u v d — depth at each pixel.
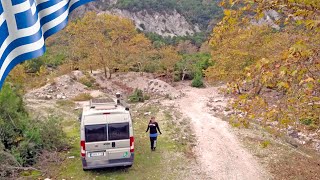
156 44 73.94
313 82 5.51
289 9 6.27
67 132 19.91
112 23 50.81
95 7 132.50
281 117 6.23
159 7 137.62
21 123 15.03
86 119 12.58
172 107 28.27
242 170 13.66
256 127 20.09
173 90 38.44
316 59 5.52
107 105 13.51
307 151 15.98
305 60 5.42
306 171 13.55
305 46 5.02
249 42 28.98
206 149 16.23
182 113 25.48
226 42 29.91
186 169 13.74
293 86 5.77
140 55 49.41
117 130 12.71
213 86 44.56
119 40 49.47
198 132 19.42
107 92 39.72
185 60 54.19
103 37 46.94
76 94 35.28
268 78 5.17
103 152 12.69
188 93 37.97
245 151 15.91
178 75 50.31
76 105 29.56
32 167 13.35
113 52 46.25
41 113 25.30
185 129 20.06
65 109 27.61
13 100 15.20
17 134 14.52
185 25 138.25
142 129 20.33
